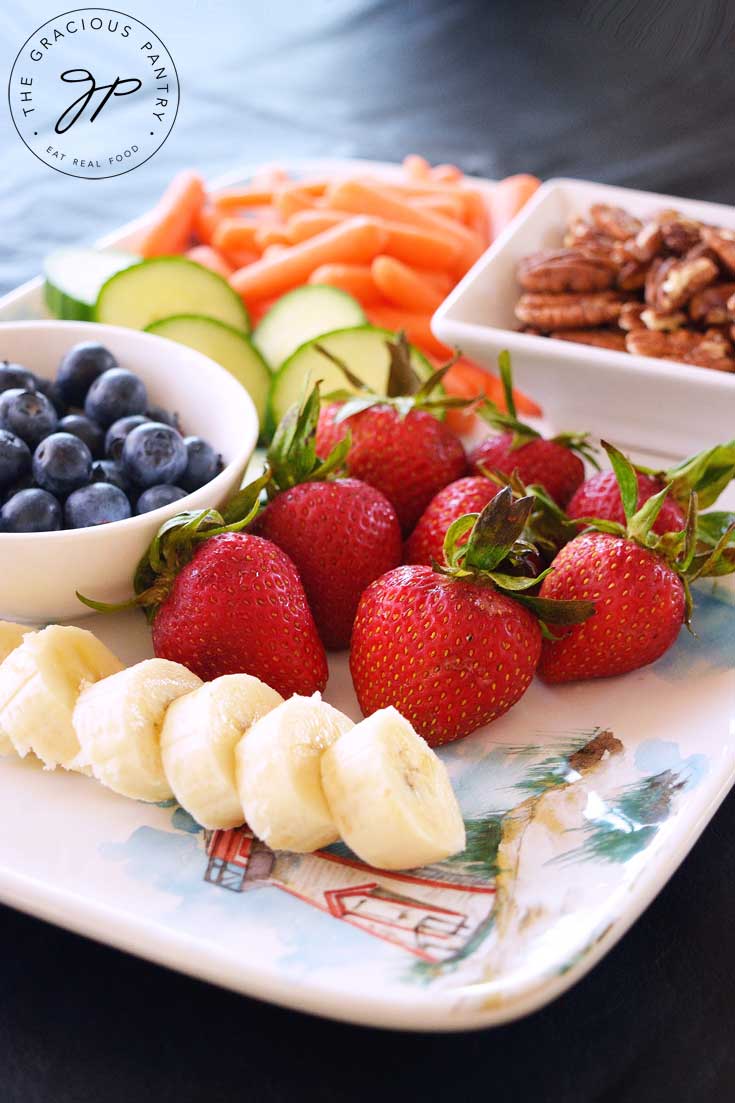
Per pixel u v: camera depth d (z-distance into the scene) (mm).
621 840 390
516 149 808
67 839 393
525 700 438
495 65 935
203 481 467
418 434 475
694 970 392
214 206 681
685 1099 370
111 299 589
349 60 944
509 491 406
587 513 460
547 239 625
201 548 427
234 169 772
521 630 415
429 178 711
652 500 426
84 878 383
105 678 413
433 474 476
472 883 383
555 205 634
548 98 881
